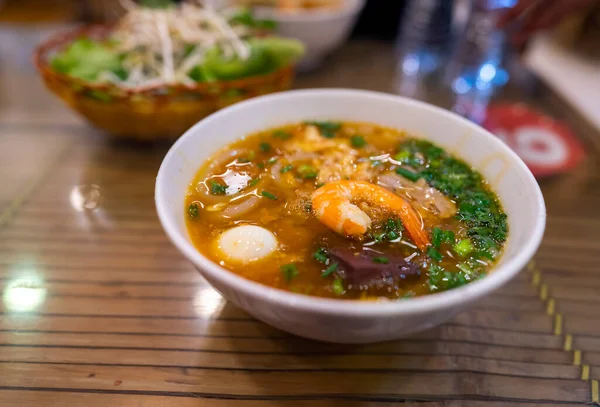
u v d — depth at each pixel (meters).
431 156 0.28
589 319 0.25
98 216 0.31
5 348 0.23
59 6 0.69
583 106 0.43
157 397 0.21
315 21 0.43
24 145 0.37
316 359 0.23
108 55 0.39
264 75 0.39
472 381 0.22
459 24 0.57
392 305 0.16
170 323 0.24
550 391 0.22
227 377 0.22
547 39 0.55
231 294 0.18
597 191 0.34
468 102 0.45
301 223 0.24
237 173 0.27
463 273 0.21
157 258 0.28
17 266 0.27
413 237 0.23
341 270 0.21
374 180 0.27
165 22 0.42
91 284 0.26
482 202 0.25
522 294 0.26
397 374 0.22
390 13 0.57
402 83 0.49
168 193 0.22
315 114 0.31
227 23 0.43
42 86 0.46
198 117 0.34
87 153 0.37
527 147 0.37
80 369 0.22
